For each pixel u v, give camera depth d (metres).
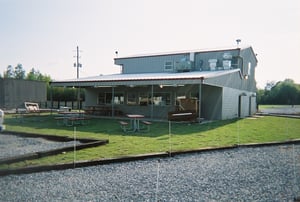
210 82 16.45
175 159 6.68
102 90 23.84
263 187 4.61
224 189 4.49
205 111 19.47
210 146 8.21
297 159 6.80
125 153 7.01
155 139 9.60
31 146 8.25
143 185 4.62
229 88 20.30
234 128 13.61
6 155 6.71
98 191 4.30
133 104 21.86
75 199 3.95
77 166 5.74
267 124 16.19
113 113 20.12
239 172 5.54
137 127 13.29
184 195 4.18
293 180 5.01
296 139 9.81
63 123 15.20
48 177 5.01
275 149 8.23
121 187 4.50
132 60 26.98
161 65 25.09
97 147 7.91
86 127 13.46
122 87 22.48
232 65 22.70
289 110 34.00
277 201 4.00
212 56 22.98
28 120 16.92
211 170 5.66
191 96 19.81
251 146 8.59
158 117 19.89
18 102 19.42
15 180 4.79
